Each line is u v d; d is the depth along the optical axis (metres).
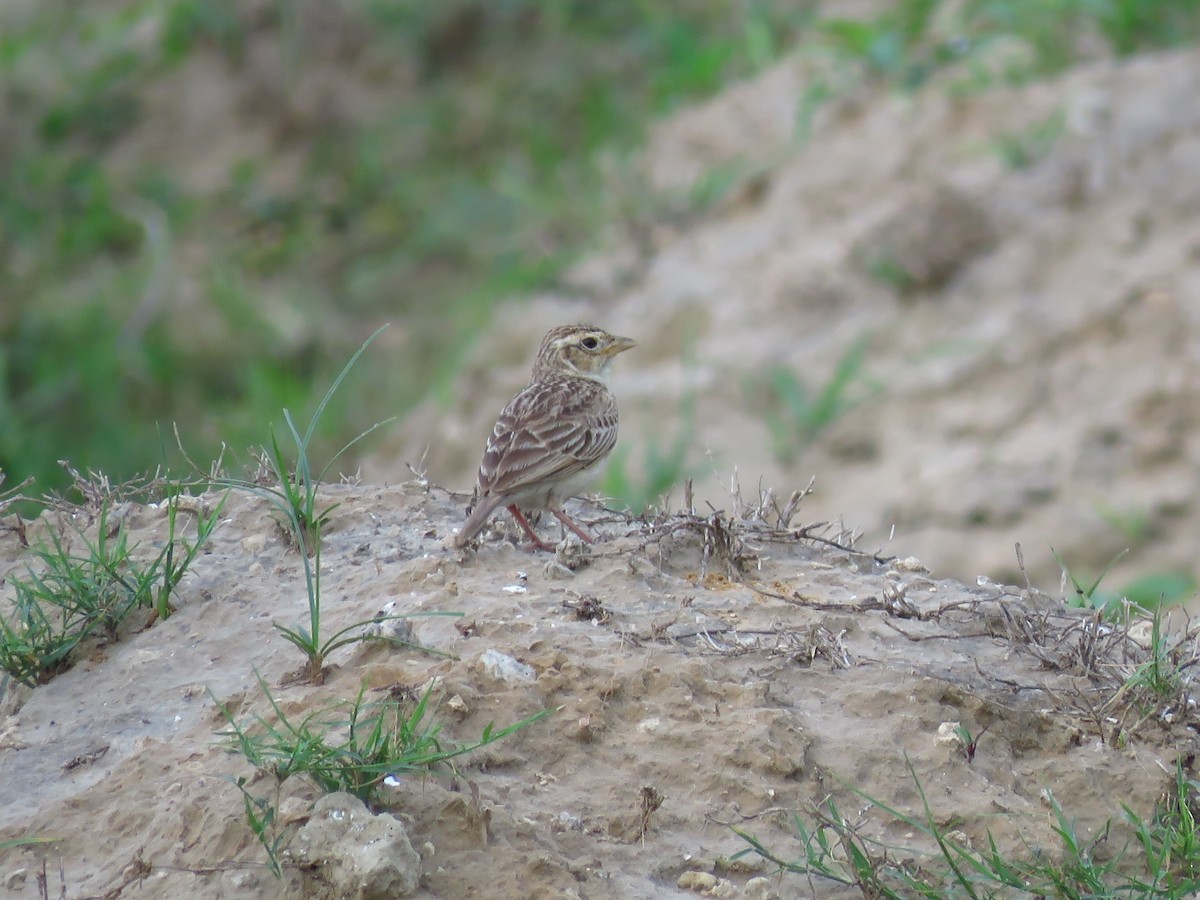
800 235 18.41
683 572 7.70
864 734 6.36
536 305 19.56
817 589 7.67
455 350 19.70
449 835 5.55
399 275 22.64
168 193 24.48
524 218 22.75
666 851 5.77
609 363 10.33
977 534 14.52
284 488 7.94
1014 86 19.14
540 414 8.65
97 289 22.17
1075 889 5.70
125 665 6.91
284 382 20.36
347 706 6.07
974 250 17.36
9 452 18.58
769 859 5.73
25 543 8.14
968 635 7.24
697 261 18.83
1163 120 17.70
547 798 5.89
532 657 6.54
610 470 15.75
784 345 17.12
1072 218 17.17
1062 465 14.84
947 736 6.34
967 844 5.93
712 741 6.18
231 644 6.96
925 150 18.66
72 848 5.75
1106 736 6.52
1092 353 15.80
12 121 25.80
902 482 15.12
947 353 16.31
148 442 19.06
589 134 24.16
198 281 22.44
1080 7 19.95
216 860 5.47
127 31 26.97
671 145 21.81
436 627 6.83
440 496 8.66
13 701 6.85
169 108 26.06
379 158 25.20
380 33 26.83
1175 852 5.93
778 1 24.94
